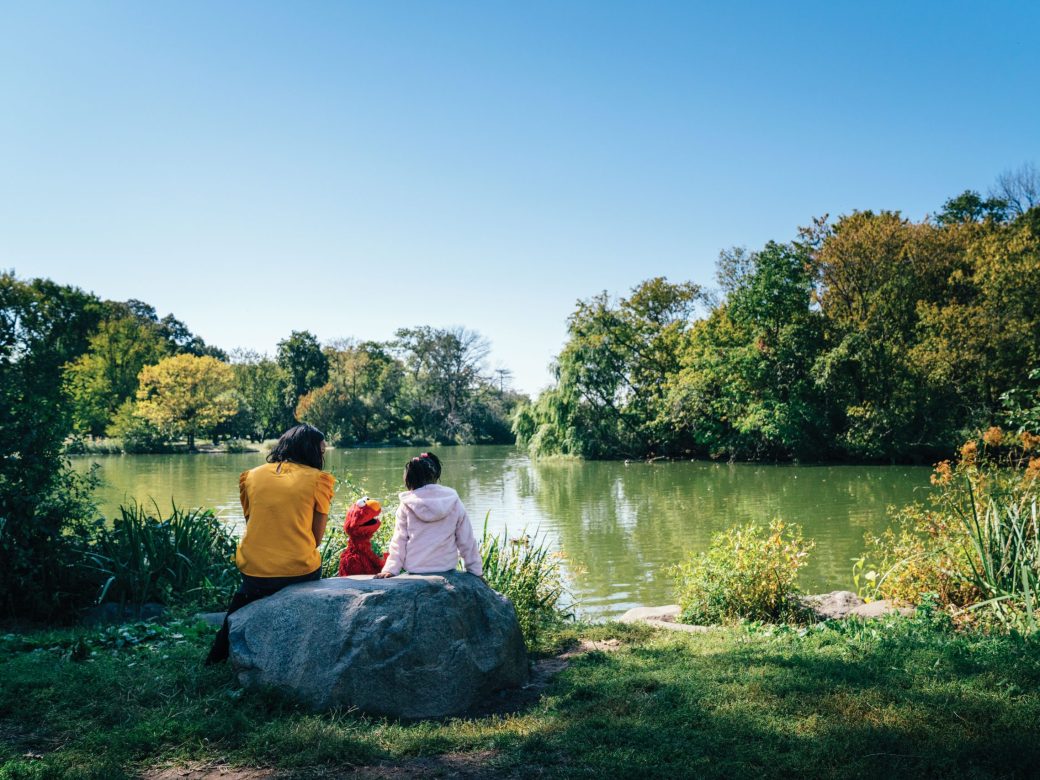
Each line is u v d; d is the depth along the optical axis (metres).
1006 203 47.09
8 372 8.62
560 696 4.52
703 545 15.64
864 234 40.22
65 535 8.23
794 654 5.24
